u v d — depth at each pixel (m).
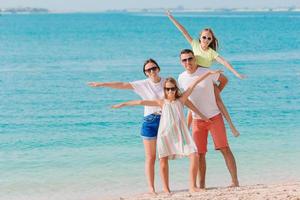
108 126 14.77
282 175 10.17
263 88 21.88
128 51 43.16
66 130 14.34
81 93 21.03
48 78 26.34
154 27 94.00
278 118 15.69
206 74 8.67
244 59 36.38
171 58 36.50
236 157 11.45
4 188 9.53
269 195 7.79
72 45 51.09
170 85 8.43
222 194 8.09
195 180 8.66
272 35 64.88
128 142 12.88
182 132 8.59
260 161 11.14
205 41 9.05
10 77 26.86
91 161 11.21
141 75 27.61
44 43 54.44
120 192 9.26
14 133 14.05
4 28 97.00
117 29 86.94
